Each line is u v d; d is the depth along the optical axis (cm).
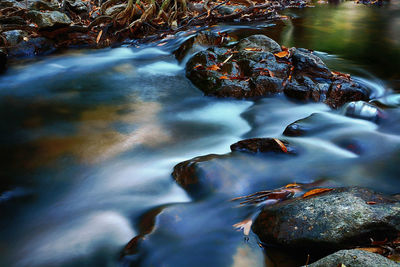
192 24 914
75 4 892
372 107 434
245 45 630
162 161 388
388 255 216
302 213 241
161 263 235
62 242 277
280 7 1195
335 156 358
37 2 844
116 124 474
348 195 246
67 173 374
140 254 242
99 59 732
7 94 566
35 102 540
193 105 530
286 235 236
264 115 485
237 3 1049
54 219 307
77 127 465
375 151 363
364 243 221
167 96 560
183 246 247
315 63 554
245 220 267
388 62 645
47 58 737
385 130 409
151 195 325
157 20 886
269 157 352
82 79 629
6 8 802
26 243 281
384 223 222
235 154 353
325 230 226
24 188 352
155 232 258
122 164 386
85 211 313
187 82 608
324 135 401
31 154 408
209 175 313
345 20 989
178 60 705
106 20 848
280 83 533
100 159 396
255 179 319
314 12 1130
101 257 260
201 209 285
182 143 429
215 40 709
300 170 332
